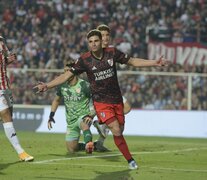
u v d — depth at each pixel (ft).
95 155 91.91
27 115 168.45
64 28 216.95
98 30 75.25
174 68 192.13
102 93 72.95
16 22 220.43
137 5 227.81
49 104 169.99
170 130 163.84
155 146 111.24
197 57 204.33
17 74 172.04
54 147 104.42
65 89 93.25
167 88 168.04
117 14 224.74
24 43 208.95
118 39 211.41
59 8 227.40
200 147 111.45
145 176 69.77
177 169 76.74
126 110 97.96
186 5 227.81
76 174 71.20
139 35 214.69
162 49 205.98
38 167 76.59
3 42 79.66
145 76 169.07
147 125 164.35
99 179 67.67
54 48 204.85
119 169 75.25
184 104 167.53
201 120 163.53
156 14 224.74
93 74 72.59
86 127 86.94
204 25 220.23
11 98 81.66
